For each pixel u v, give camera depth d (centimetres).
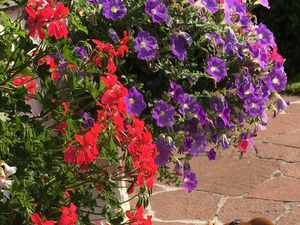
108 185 273
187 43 356
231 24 387
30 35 254
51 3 264
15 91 259
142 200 281
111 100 264
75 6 344
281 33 875
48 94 262
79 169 272
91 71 289
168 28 361
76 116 269
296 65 880
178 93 352
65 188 263
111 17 347
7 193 274
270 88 396
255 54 382
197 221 521
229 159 631
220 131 373
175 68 359
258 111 378
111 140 266
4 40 267
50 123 307
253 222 336
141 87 347
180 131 354
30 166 251
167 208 541
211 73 356
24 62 265
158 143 346
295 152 637
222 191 568
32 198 246
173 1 369
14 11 373
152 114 341
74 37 350
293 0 862
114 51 294
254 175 596
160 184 586
